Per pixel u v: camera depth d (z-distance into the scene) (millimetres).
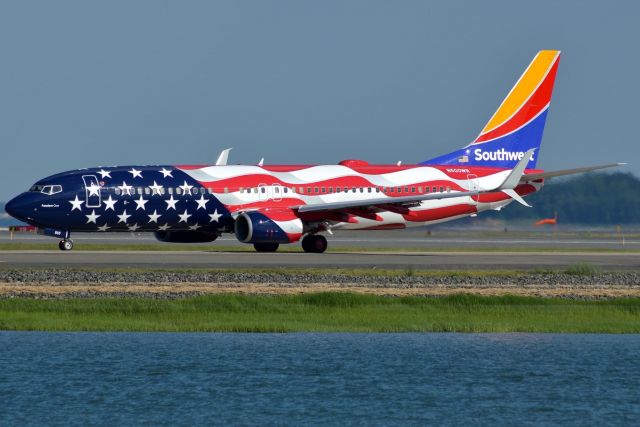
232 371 102812
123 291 143875
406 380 100250
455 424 86625
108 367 103562
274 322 125125
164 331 121062
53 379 99062
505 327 124062
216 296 137125
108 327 121562
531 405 92250
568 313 133875
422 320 128125
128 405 90812
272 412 89375
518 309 136125
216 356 109062
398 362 107312
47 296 139500
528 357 109938
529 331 123625
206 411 89500
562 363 107562
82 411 89125
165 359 107375
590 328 124688
